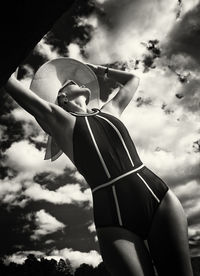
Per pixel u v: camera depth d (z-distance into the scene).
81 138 1.80
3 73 1.27
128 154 1.81
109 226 1.59
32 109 1.88
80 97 2.15
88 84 2.34
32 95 1.87
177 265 1.53
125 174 1.72
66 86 2.21
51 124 1.89
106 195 1.67
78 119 1.89
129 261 1.49
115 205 1.63
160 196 1.71
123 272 1.48
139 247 1.56
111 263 1.53
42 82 2.26
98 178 1.72
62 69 2.33
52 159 2.18
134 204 1.64
